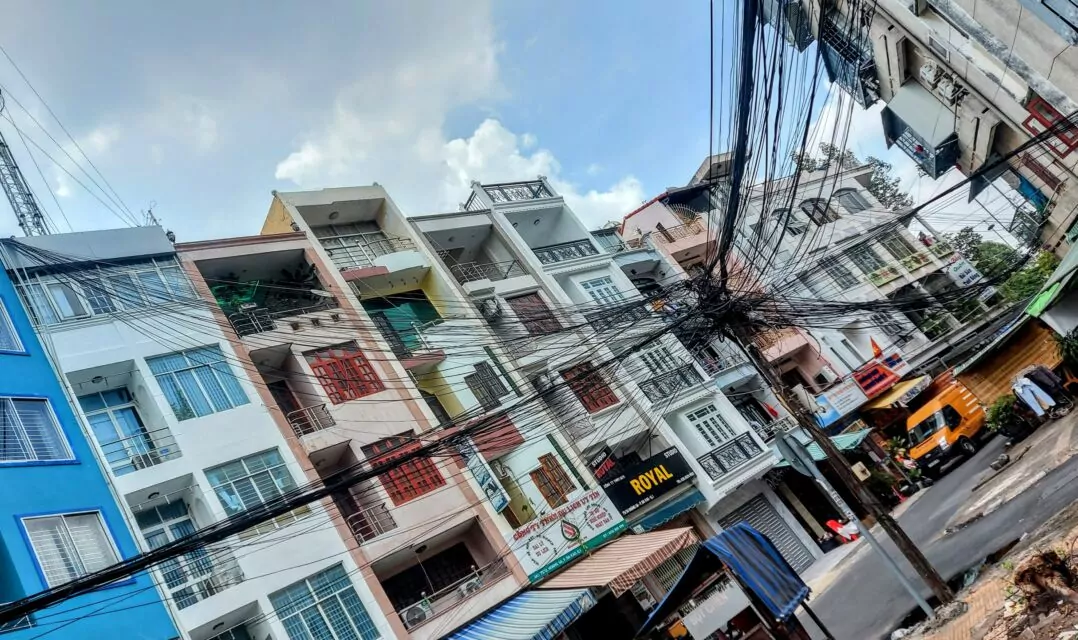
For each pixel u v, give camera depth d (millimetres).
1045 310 24609
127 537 17422
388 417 24172
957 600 14500
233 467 20578
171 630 16938
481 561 24031
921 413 33000
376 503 22391
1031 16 18016
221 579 18984
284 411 23578
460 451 23203
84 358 20172
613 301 33250
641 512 27188
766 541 14539
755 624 13789
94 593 16078
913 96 26875
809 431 16312
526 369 28438
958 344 39375
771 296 17781
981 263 45375
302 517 20750
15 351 18359
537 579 23688
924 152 28766
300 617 19391
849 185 43906
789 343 37594
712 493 28516
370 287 28359
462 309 28688
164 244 23328
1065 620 10773
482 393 27062
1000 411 28219
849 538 30344
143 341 21297
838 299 38531
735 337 17391
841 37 26234
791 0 25984
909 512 28266
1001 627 11875
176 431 20406
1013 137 24875
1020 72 18953
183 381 21297
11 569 15086
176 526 19766
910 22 23188
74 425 18266
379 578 22562
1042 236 31125
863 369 36656
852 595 21172
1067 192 26641
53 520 16297
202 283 23312
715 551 13781
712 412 31734
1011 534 16719
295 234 26891
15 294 19578
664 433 29641
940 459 31594
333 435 22922
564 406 28297
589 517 25828
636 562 22344
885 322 38812
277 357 24188
